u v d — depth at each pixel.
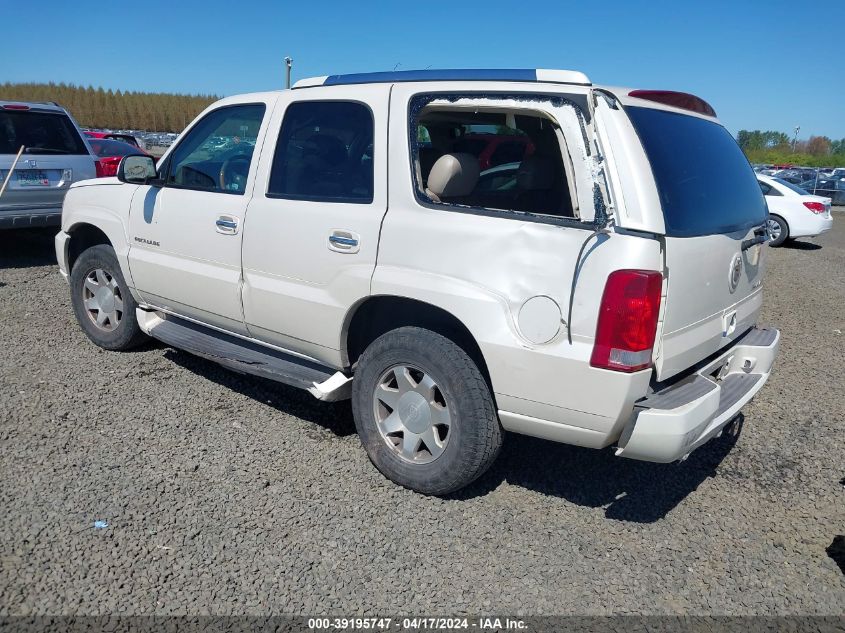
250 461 4.02
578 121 3.12
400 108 3.66
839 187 28.28
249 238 4.25
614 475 4.09
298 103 4.16
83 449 4.05
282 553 3.20
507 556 3.27
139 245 5.05
